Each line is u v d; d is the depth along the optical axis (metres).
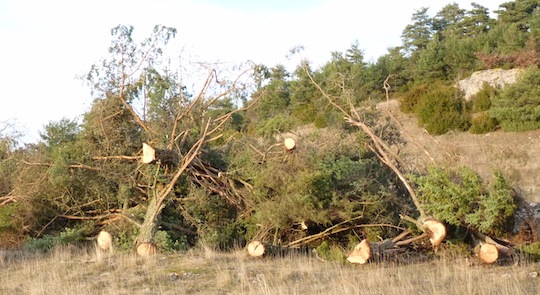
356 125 12.84
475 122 29.56
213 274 9.41
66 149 12.80
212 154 12.95
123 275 9.47
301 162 11.66
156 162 11.64
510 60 34.31
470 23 49.72
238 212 12.27
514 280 8.26
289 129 13.81
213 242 11.59
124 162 12.69
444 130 29.62
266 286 8.05
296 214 11.12
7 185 13.91
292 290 8.25
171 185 11.56
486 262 9.51
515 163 21.55
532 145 26.44
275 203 11.26
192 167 12.16
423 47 49.47
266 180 11.52
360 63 35.34
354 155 12.54
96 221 12.72
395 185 12.21
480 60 35.94
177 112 12.81
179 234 11.95
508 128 28.88
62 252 11.26
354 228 11.59
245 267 9.73
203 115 12.86
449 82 35.94
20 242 12.68
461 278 8.56
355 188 11.40
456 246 10.24
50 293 8.36
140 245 10.89
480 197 9.88
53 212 12.95
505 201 9.70
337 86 15.39
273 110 18.22
